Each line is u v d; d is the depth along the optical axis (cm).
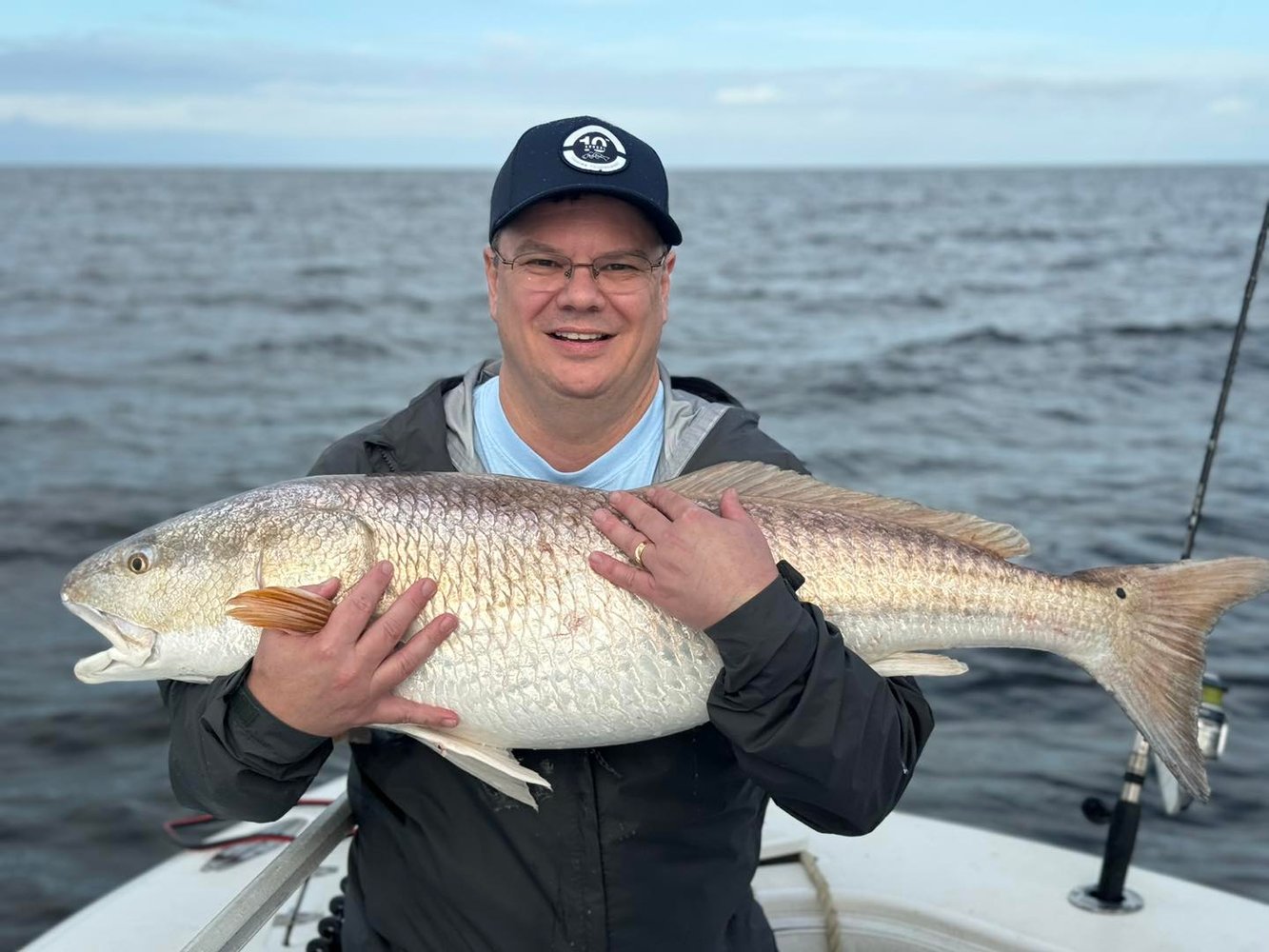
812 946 332
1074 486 1124
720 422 260
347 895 255
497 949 228
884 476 1168
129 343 2197
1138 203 9262
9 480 1173
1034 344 2139
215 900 333
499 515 235
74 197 11400
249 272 3812
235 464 1255
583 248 235
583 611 229
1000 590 254
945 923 323
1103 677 260
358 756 244
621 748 232
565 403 244
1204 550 912
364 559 233
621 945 229
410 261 4384
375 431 266
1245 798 577
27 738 661
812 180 19775
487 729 229
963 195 11450
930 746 629
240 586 238
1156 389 1694
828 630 214
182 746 220
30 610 834
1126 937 316
